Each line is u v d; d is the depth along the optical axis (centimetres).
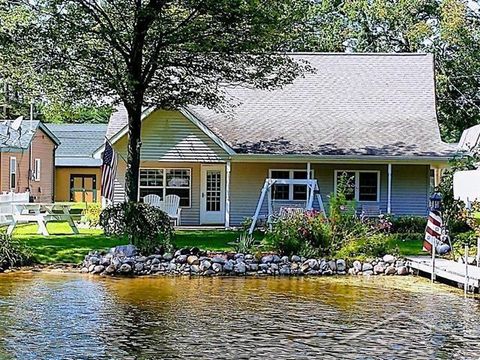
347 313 1269
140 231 1917
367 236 1950
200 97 2397
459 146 3161
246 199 2794
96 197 5291
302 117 2898
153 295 1441
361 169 2777
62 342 1019
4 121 4188
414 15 4622
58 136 5531
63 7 2098
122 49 2167
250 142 2708
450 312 1288
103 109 2409
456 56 4500
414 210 2766
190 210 2820
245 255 1845
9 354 948
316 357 953
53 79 2216
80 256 1872
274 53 2320
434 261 1689
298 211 2086
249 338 1059
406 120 2881
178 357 941
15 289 1486
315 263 1820
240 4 2020
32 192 4278
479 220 2361
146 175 2803
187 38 2136
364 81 3069
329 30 4575
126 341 1030
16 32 2075
